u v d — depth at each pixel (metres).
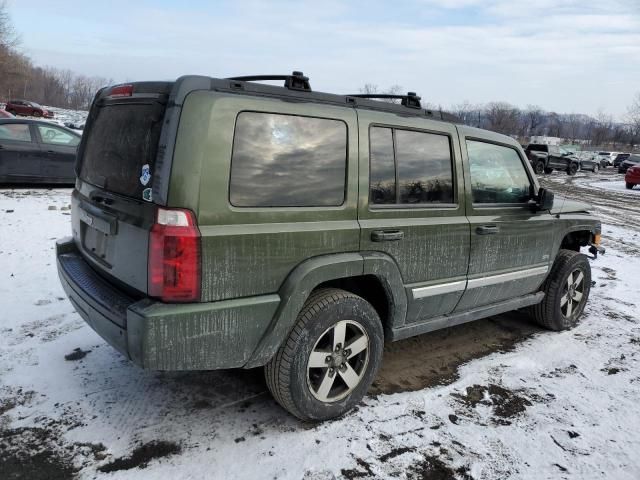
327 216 2.91
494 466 2.81
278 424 3.04
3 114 23.70
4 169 9.89
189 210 2.44
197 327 2.50
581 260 4.86
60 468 2.57
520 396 3.57
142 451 2.73
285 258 2.73
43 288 4.94
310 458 2.75
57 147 10.45
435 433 3.06
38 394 3.18
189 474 2.58
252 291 2.65
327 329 2.94
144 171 2.58
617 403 3.55
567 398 3.58
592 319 5.24
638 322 5.21
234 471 2.62
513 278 4.15
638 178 22.50
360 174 3.05
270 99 2.72
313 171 2.86
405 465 2.76
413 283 3.39
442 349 4.30
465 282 3.72
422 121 3.45
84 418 2.98
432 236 3.42
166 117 2.48
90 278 3.04
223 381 3.50
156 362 2.46
